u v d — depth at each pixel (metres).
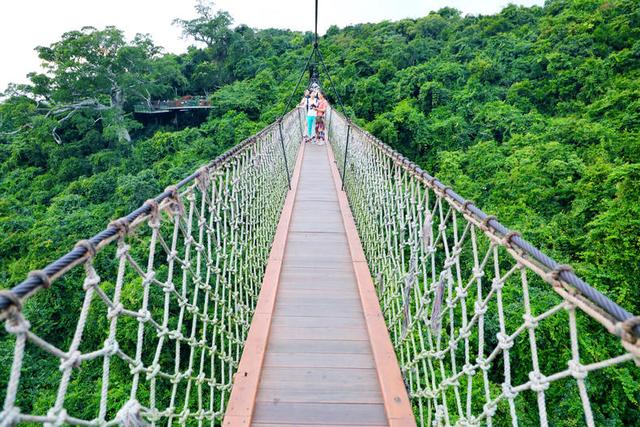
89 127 25.05
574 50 20.55
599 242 8.47
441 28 34.12
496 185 12.98
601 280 8.02
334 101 24.77
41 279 0.88
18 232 14.02
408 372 2.19
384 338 2.37
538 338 6.78
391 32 34.84
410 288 2.29
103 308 8.72
